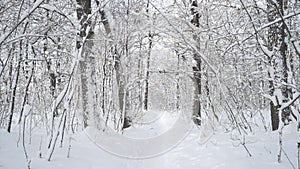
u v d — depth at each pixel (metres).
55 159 6.13
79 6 8.91
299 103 7.01
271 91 9.29
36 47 8.16
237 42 7.75
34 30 8.33
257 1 9.17
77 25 7.71
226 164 6.13
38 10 8.62
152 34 12.25
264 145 7.32
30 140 6.96
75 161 6.27
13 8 8.33
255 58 9.05
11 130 8.78
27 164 5.46
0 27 8.45
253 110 11.03
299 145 5.34
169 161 7.82
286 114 8.90
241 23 9.73
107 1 7.73
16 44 7.98
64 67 10.82
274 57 8.09
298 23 8.33
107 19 11.36
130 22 11.88
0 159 5.48
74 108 8.26
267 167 5.55
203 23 11.48
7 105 8.84
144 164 7.66
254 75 9.68
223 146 7.76
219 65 9.09
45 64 9.37
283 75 7.96
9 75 8.48
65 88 6.60
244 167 5.63
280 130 5.77
